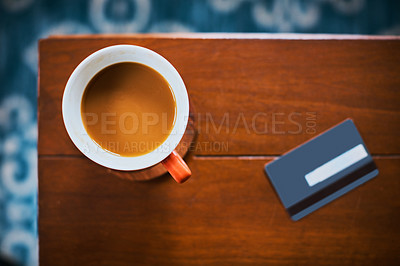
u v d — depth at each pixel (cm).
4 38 91
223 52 56
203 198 56
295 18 88
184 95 49
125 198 57
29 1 91
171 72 49
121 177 56
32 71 90
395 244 56
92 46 56
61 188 57
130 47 49
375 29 88
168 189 56
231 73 56
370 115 56
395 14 88
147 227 57
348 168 56
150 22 89
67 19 90
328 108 57
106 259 57
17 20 91
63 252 57
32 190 89
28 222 89
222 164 56
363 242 56
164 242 57
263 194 56
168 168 48
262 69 56
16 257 88
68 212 57
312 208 56
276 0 88
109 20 90
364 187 56
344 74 57
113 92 50
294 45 56
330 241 56
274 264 57
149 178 56
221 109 56
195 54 56
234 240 56
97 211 57
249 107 56
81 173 57
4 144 90
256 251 57
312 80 56
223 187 56
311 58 56
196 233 57
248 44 56
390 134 56
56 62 56
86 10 90
